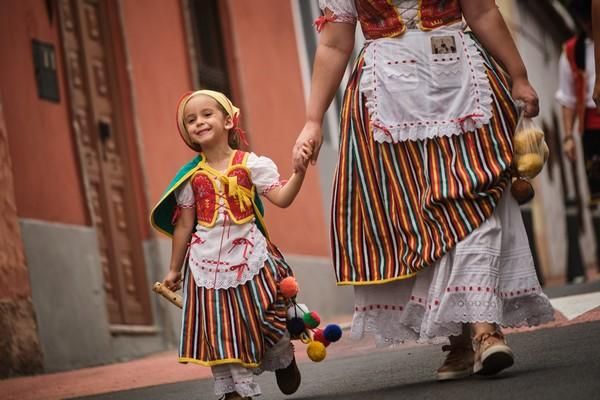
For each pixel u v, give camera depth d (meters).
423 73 11.16
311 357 11.23
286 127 34.75
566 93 25.80
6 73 21.75
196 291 11.15
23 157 21.77
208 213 11.26
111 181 24.92
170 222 11.54
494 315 10.59
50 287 21.52
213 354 10.90
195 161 11.45
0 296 20.11
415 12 11.24
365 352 16.27
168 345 25.31
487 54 11.43
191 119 11.44
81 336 22.20
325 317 34.91
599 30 12.33
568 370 10.59
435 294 10.77
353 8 11.45
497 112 11.17
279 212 32.81
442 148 11.09
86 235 23.05
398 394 10.57
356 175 11.32
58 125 23.16
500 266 10.88
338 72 11.50
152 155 26.30
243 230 11.22
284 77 35.19
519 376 10.59
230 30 31.98
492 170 10.89
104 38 25.52
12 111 21.70
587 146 25.30
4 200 20.67
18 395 16.58
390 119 11.18
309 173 35.59
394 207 11.13
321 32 11.57
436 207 10.90
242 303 11.05
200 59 30.50
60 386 17.27
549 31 69.75
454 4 11.31
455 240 10.73
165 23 27.94
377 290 11.20
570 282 32.16
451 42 11.20
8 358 20.02
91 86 24.77
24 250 20.97
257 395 11.14
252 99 32.59
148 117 26.39
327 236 36.50
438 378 11.27
